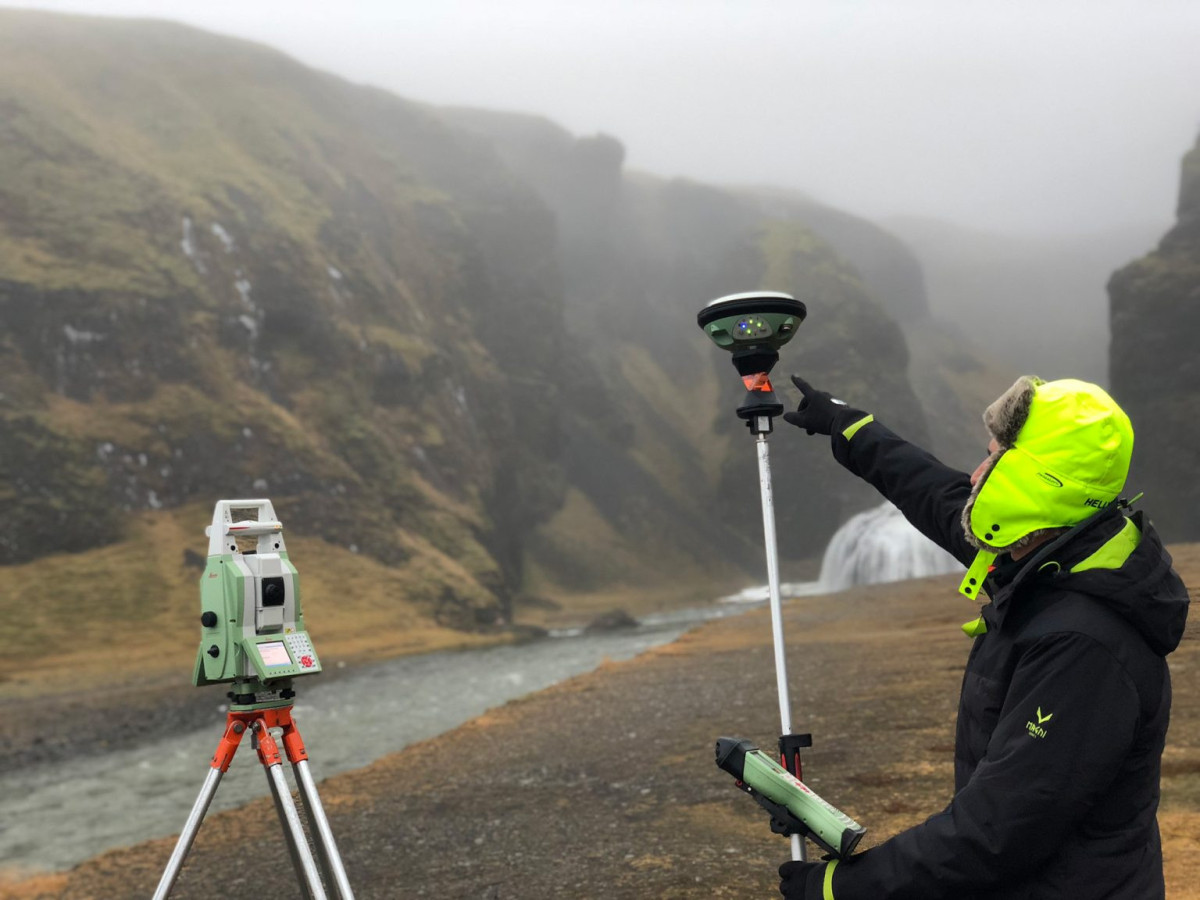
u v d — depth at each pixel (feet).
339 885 11.05
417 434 338.54
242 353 288.71
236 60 451.12
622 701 53.11
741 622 121.80
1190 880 14.61
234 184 336.70
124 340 253.44
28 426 220.43
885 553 218.59
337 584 233.14
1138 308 334.24
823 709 38.40
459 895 19.61
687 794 26.78
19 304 239.91
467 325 473.67
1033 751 5.76
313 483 263.90
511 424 461.78
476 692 93.35
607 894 18.04
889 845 6.23
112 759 68.69
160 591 199.31
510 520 437.17
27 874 33.88
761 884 17.47
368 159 485.97
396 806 30.73
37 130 292.40
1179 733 23.88
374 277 377.09
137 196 292.81
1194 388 313.32
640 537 536.83
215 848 28.27
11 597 184.55
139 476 232.53
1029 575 6.17
